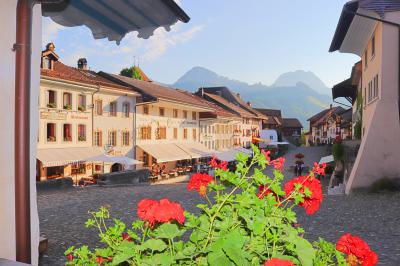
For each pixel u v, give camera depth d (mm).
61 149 27969
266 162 2900
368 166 17281
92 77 33344
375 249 7461
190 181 2957
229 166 37688
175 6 4324
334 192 19859
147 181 27219
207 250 2338
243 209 2664
